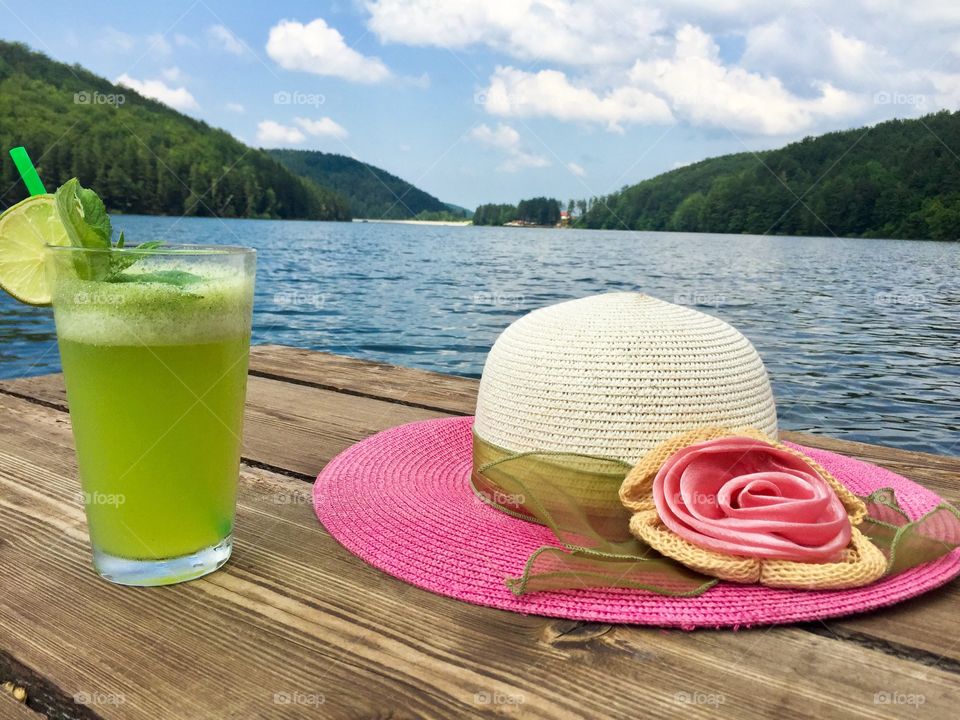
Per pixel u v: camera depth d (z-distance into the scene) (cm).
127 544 34
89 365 33
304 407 65
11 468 47
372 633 31
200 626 31
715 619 32
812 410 220
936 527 40
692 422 43
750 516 36
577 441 43
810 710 26
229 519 36
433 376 78
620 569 36
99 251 32
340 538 39
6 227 36
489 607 33
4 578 35
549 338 45
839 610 32
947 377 265
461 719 25
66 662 29
